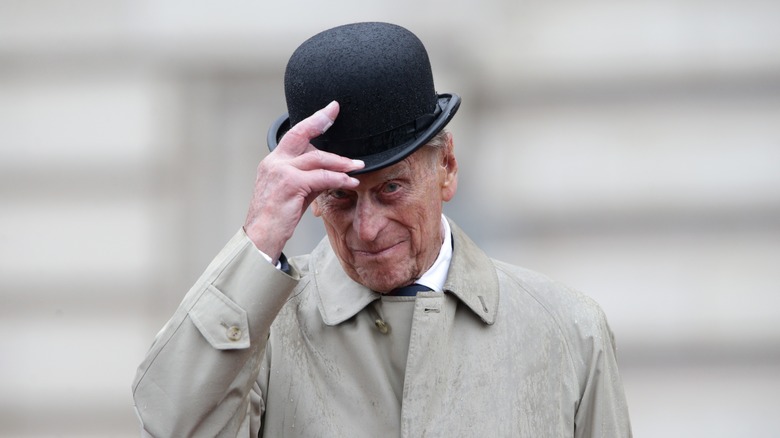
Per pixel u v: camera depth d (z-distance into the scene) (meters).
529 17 18.09
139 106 18.45
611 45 18.02
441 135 9.12
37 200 18.33
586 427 9.23
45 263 18.31
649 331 18.06
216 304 8.47
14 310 18.28
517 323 9.22
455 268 9.24
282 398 9.07
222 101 18.61
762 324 17.97
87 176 18.39
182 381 8.42
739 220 18.00
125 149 18.45
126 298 18.41
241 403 8.59
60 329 18.34
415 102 8.82
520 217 18.17
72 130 18.36
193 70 18.53
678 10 17.95
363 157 8.75
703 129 17.98
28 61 18.30
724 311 18.03
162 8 18.48
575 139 18.12
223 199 18.66
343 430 8.88
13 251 18.28
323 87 8.70
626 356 18.09
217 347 8.39
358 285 9.19
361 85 8.64
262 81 18.61
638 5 17.97
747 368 18.00
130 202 18.47
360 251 8.84
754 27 17.91
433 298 9.02
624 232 18.09
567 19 18.05
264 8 18.52
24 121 18.31
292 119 9.04
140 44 18.45
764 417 17.94
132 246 18.45
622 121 18.06
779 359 17.94
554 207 18.16
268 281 8.48
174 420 8.41
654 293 18.09
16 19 18.28
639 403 18.03
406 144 8.77
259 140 18.69
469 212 18.22
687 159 18.02
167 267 18.48
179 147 18.56
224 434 8.53
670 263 18.06
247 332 8.45
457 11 18.17
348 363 9.07
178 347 8.47
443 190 9.40
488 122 18.20
